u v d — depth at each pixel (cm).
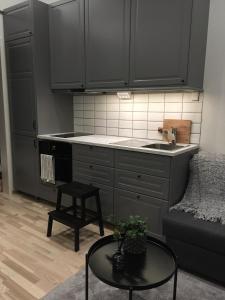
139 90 253
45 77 304
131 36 238
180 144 253
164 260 136
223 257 167
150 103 274
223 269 169
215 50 229
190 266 185
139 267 130
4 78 321
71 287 172
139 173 225
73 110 347
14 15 296
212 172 207
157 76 229
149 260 135
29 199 331
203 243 173
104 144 244
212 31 228
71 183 251
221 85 230
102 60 263
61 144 282
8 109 330
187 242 182
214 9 224
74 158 273
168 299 162
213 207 195
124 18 239
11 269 191
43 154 300
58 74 302
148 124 279
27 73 298
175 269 129
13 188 353
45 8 293
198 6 208
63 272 188
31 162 319
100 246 147
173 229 186
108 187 250
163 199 214
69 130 346
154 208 221
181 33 209
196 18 208
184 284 176
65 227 255
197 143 251
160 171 212
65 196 287
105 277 121
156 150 211
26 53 294
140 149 219
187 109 252
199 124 247
